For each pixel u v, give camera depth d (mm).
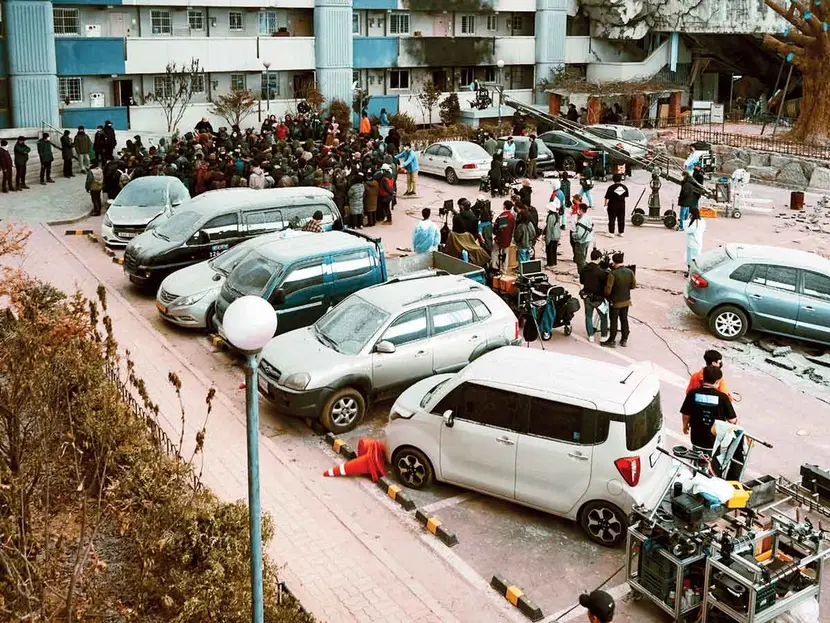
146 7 37156
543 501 9602
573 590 8625
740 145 35531
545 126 41375
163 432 10281
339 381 11742
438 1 44219
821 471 10047
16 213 24219
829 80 34781
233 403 12695
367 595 8367
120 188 24750
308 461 11125
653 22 47250
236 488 10234
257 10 40000
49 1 33406
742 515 8531
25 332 9391
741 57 49250
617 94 44562
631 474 9000
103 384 10422
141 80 37500
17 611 7047
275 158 26016
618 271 15047
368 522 9758
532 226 18422
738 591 7566
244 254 15867
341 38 41250
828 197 29719
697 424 10180
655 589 8055
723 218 26047
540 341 15633
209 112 38188
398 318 12336
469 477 10070
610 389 9414
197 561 7852
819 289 15141
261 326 5625
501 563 9062
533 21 48562
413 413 10422
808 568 8062
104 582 8109
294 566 8781
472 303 13023
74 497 9312
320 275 14398
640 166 32312
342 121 39281
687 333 16188
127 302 17297
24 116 33625
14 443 9047
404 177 32438
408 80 45531
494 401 9805
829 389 13805
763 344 15531
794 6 35406
